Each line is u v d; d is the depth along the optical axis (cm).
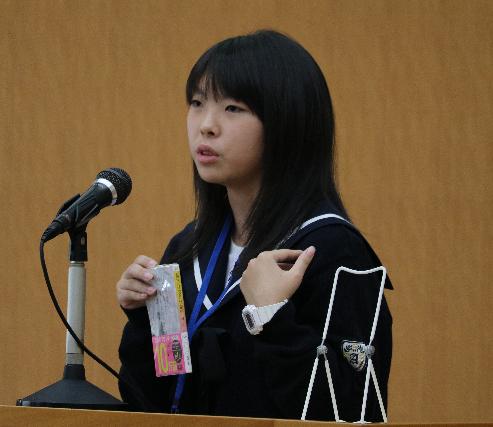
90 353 531
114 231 1399
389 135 1366
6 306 1395
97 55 1456
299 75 604
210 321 594
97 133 1436
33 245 1407
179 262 662
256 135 595
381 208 1349
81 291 530
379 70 1381
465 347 1288
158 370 545
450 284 1312
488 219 1321
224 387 569
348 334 537
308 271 558
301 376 511
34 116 1455
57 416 370
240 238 635
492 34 1352
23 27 1477
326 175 616
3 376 1374
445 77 1362
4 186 1438
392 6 1388
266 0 1417
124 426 364
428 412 1273
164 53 1439
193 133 611
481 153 1337
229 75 588
